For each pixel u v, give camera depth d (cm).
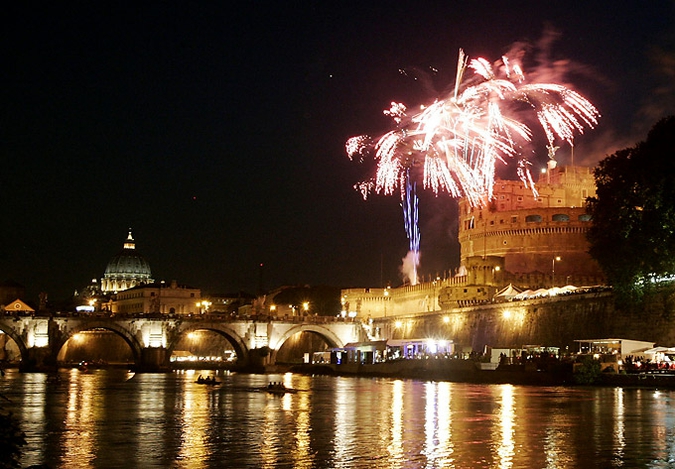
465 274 18875
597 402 7238
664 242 9550
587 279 18138
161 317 18175
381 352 16038
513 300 14000
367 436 5159
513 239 19962
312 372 16400
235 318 18800
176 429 5644
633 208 10025
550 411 6475
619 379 9294
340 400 8081
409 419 6109
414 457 4353
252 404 7694
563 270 19250
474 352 13612
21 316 16988
